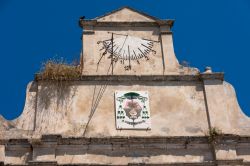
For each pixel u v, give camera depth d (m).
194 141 21.80
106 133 21.86
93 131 21.89
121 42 24.30
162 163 21.17
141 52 24.11
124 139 21.53
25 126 22.02
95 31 24.45
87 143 21.42
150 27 24.84
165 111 22.64
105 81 23.16
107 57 23.81
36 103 22.53
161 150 21.56
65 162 21.02
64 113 22.31
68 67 23.27
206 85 23.31
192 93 23.22
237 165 21.27
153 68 23.72
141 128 22.06
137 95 22.86
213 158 21.58
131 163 20.95
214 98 23.02
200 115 22.70
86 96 22.77
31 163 20.62
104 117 22.27
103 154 21.31
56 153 21.19
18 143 21.34
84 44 24.02
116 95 22.78
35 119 22.14
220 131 21.95
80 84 23.05
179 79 23.45
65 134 21.75
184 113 22.69
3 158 21.03
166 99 22.94
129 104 22.59
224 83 23.66
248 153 21.81
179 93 23.16
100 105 22.56
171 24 24.89
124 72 23.52
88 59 23.62
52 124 22.02
